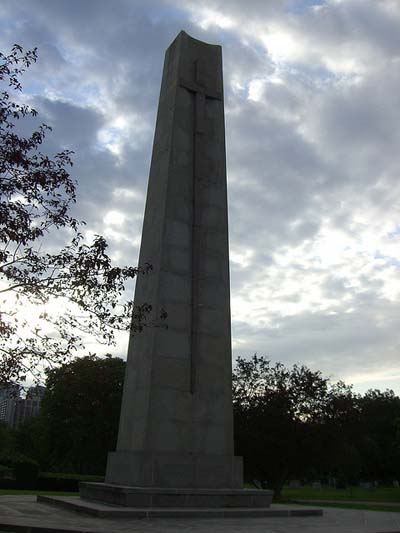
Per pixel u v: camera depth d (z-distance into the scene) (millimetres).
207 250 18312
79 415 52531
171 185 18250
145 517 12977
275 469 34688
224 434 16703
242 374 35531
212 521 12750
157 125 20359
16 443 75750
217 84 20453
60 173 11703
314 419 34062
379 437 83000
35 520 11727
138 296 18172
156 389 16062
